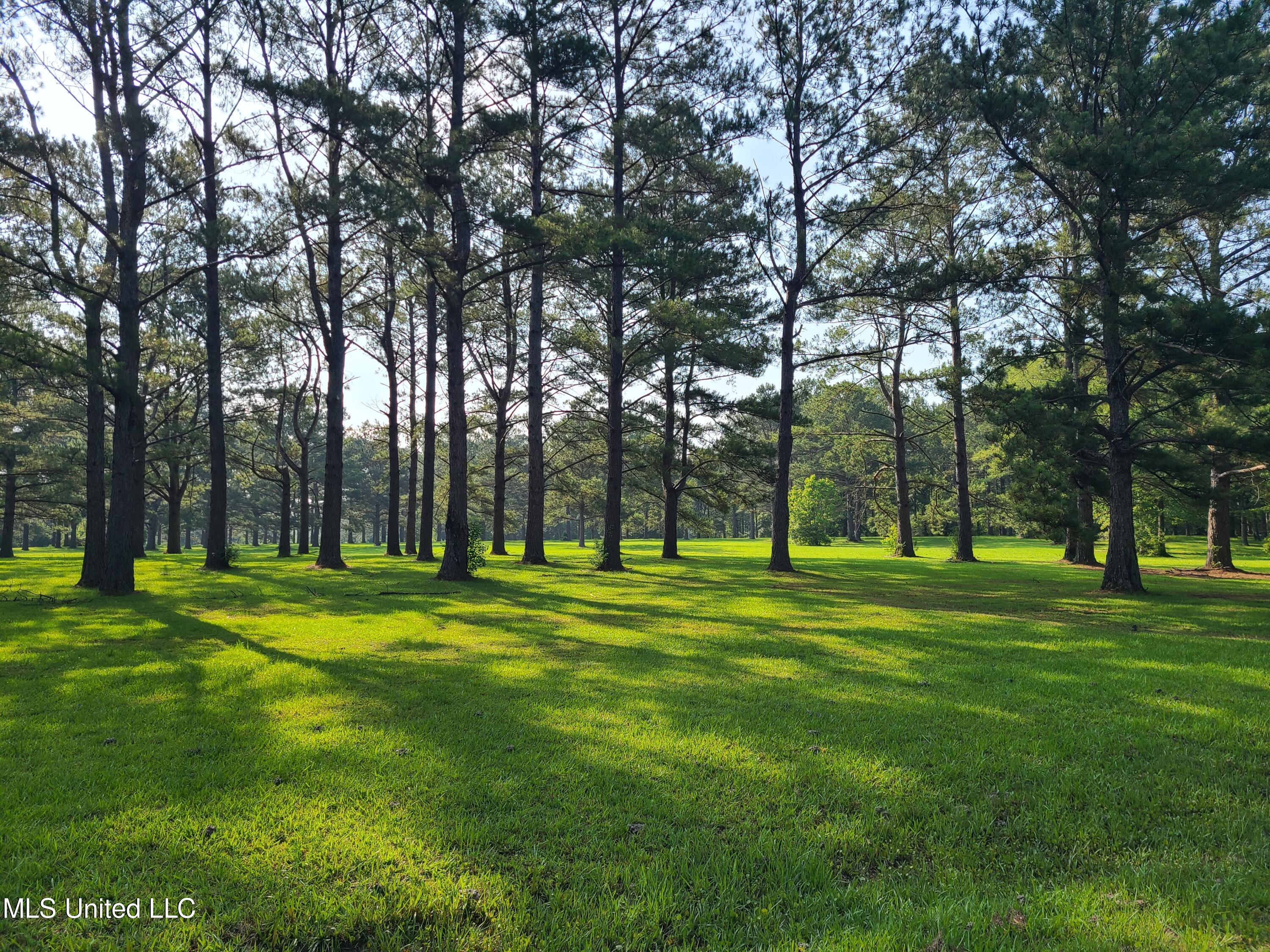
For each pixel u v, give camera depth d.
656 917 3.14
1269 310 13.02
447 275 17.56
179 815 4.13
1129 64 15.82
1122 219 16.11
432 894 3.30
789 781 4.73
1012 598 16.17
